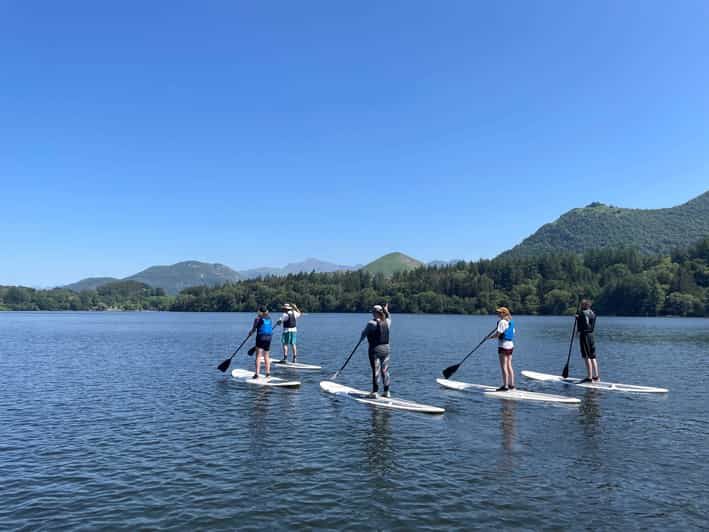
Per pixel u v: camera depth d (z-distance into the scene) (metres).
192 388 19.36
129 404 16.33
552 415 14.60
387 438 12.16
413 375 23.09
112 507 8.18
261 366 26.20
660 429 13.01
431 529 7.39
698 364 27.53
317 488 8.95
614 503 8.30
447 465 10.16
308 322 102.56
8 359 30.61
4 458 10.70
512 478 9.43
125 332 65.38
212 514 7.91
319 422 13.77
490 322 106.12
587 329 20.12
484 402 16.56
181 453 11.01
